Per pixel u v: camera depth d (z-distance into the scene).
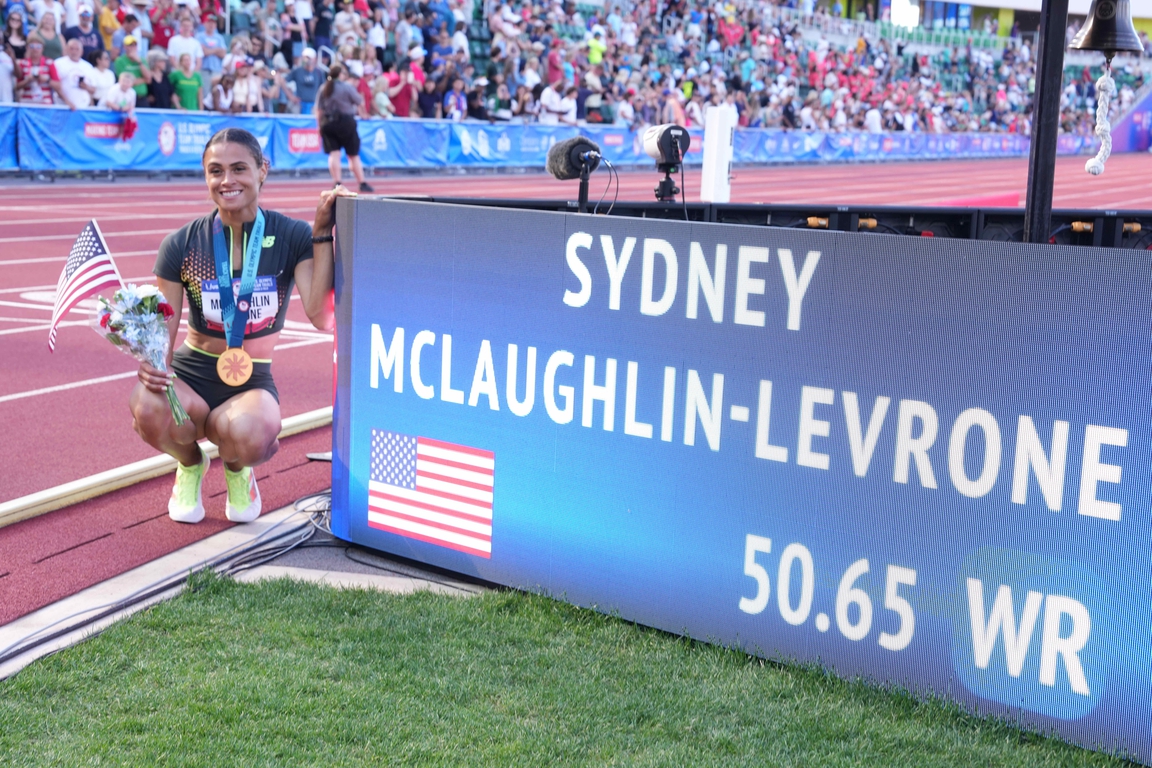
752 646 3.87
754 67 34.91
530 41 28.02
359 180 19.98
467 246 4.31
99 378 7.52
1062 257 3.17
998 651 3.40
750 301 3.70
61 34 18.94
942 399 3.41
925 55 43.81
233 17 22.17
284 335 9.31
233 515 5.07
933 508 3.46
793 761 3.16
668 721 3.38
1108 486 3.17
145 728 3.26
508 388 4.30
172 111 19.95
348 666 3.66
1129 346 3.09
